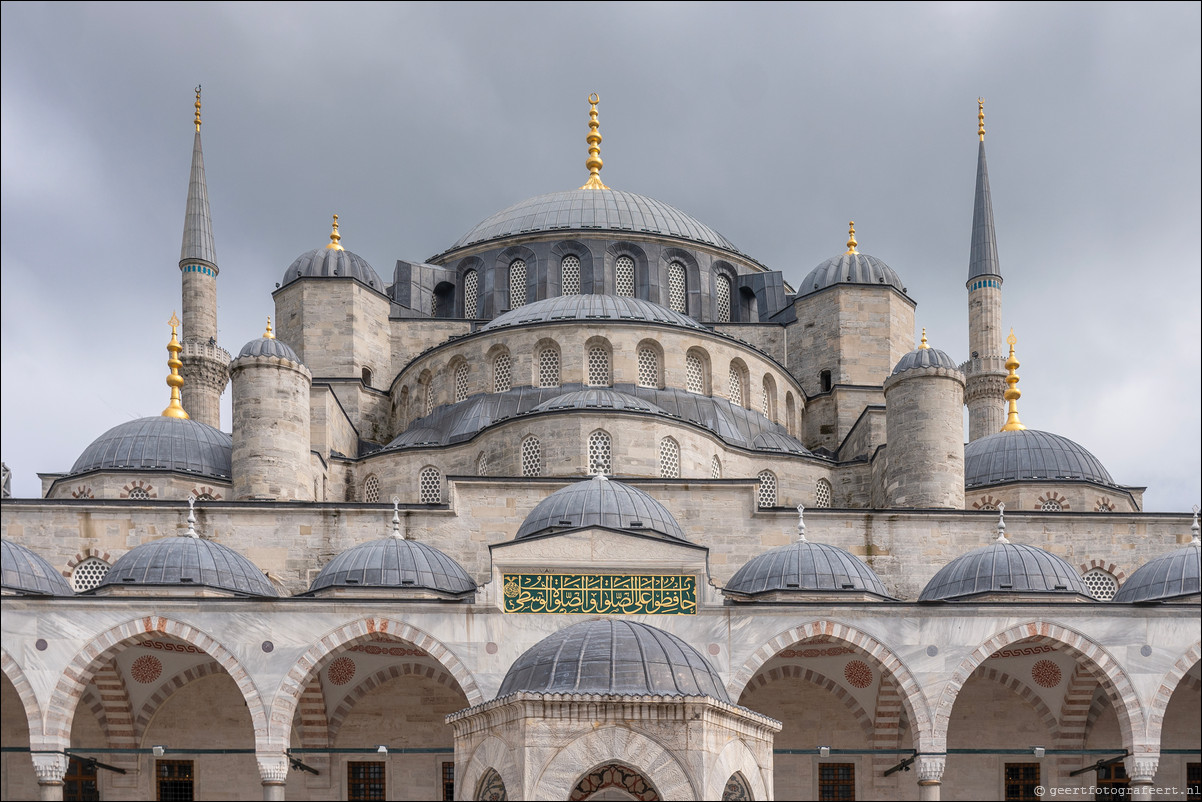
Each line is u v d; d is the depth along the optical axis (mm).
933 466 61344
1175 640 51906
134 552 53062
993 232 82688
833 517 60062
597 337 66125
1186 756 57844
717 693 32219
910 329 76812
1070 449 67500
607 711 30219
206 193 81250
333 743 57094
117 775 55875
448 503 59312
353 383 72250
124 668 55875
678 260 79375
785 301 80250
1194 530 56062
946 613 51875
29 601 49969
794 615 51562
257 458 59812
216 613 50469
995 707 58469
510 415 63094
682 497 59531
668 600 51375
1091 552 60781
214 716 56969
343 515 58625
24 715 55656
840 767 57938
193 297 78938
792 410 72062
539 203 82312
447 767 57062
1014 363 75625
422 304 78750
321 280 73500
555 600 51062
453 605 50812
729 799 30906
